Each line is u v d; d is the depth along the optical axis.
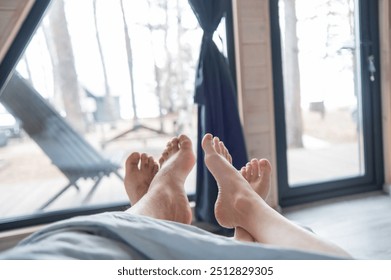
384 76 2.09
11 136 2.48
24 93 2.15
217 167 0.99
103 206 1.84
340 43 2.15
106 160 2.27
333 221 1.79
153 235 0.53
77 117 2.92
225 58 1.71
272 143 1.93
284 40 2.05
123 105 2.94
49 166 2.59
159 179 1.00
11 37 1.52
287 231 0.64
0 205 2.02
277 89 1.97
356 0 2.07
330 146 2.40
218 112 1.67
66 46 2.49
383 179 2.21
